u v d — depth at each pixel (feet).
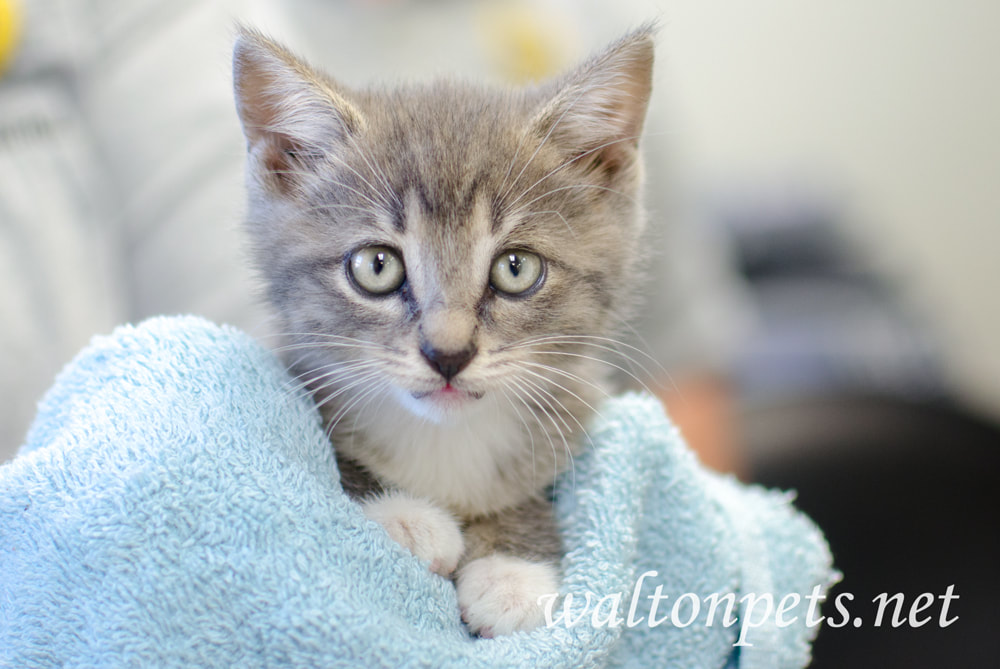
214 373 0.75
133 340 0.77
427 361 0.81
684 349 1.31
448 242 0.82
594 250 0.88
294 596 0.68
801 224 1.89
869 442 1.06
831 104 2.26
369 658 0.67
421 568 0.74
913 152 2.25
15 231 1.05
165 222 1.12
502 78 1.26
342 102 0.85
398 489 0.85
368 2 1.41
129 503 0.69
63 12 1.11
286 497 0.71
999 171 2.22
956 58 2.19
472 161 0.83
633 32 0.87
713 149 2.29
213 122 1.13
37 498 0.70
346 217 0.83
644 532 0.81
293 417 0.76
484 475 0.86
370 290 0.83
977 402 1.46
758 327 1.64
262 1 1.23
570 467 0.85
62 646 0.67
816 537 0.89
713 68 2.24
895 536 1.02
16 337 1.02
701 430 1.22
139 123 1.13
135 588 0.67
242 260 0.92
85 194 1.10
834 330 1.63
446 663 0.69
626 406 0.85
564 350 0.87
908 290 1.85
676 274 1.32
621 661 0.78
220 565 0.68
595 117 0.88
